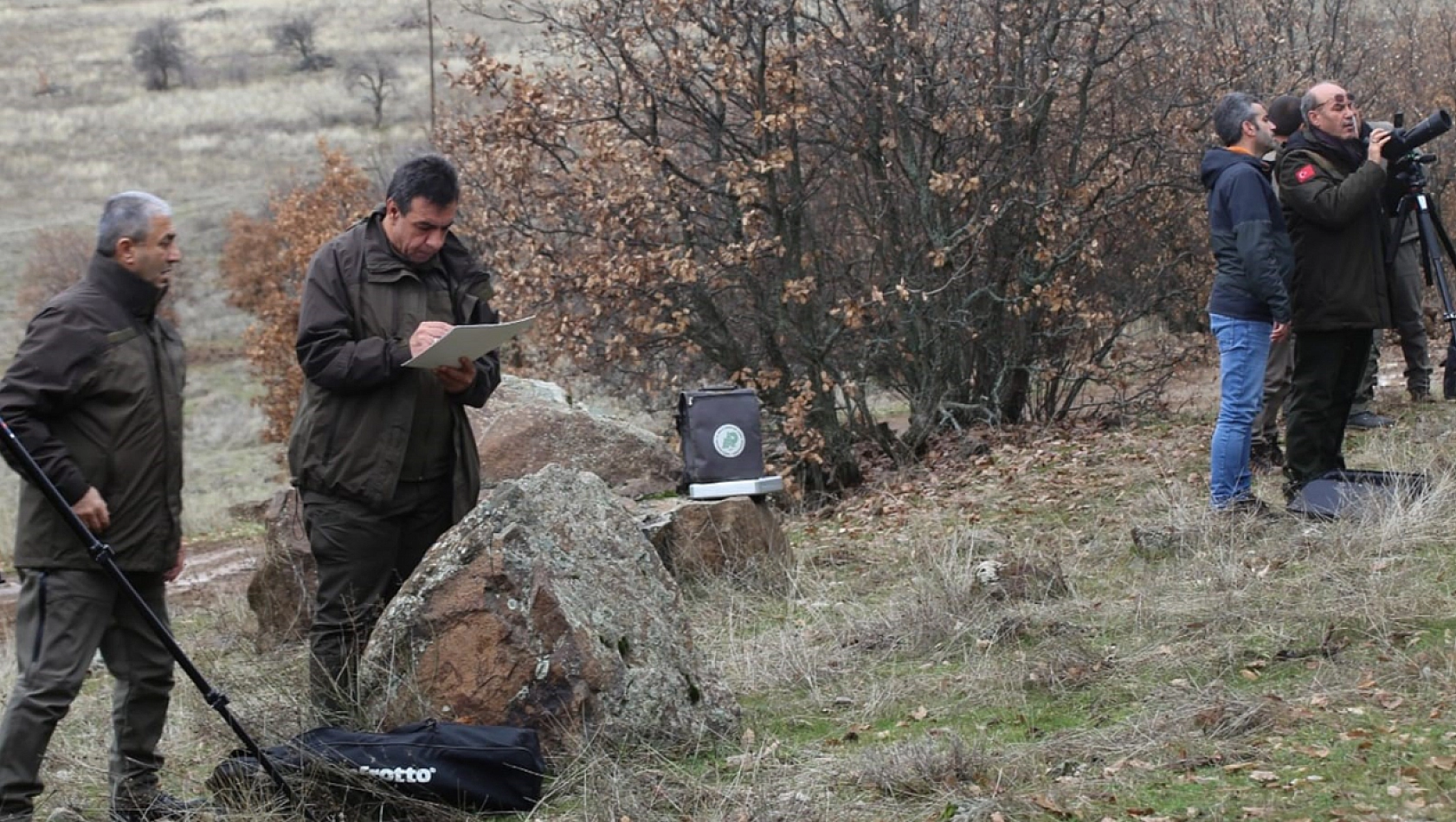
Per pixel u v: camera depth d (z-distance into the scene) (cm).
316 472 514
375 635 498
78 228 4481
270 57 7338
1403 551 633
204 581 1220
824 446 1235
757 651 623
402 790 448
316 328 504
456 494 534
